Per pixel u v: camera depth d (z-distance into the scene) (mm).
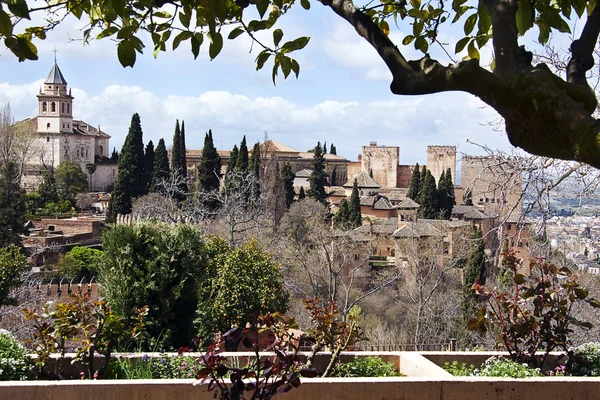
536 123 2934
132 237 16375
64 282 42938
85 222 67500
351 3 3816
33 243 57344
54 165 118375
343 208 75062
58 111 119938
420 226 55188
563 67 9047
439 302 36250
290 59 4754
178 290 16375
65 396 6781
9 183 54812
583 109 2828
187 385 6910
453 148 124000
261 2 4191
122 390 6848
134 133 83938
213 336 17062
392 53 3514
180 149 91125
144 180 85875
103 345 8047
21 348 7941
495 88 3068
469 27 5434
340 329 8273
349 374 8133
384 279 44906
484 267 33156
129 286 16016
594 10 3418
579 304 13852
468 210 64812
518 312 9117
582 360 8523
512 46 3113
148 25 4957
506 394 7297
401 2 5664
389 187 134625
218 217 51500
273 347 5887
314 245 47031
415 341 33031
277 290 23844
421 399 7199
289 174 88938
